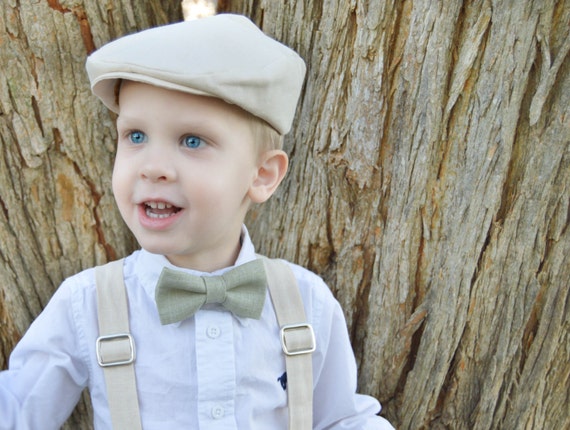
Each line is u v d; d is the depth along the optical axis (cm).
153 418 138
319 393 161
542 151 146
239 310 139
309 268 170
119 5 151
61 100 151
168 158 122
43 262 161
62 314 140
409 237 158
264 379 145
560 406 168
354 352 174
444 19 140
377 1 143
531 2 136
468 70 142
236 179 129
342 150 156
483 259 155
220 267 146
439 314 161
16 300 160
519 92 142
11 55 145
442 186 153
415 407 171
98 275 143
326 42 151
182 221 126
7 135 150
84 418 172
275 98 129
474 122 146
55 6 145
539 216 150
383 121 151
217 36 122
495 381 164
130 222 129
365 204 160
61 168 157
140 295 142
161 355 138
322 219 164
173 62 116
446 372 166
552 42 139
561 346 162
